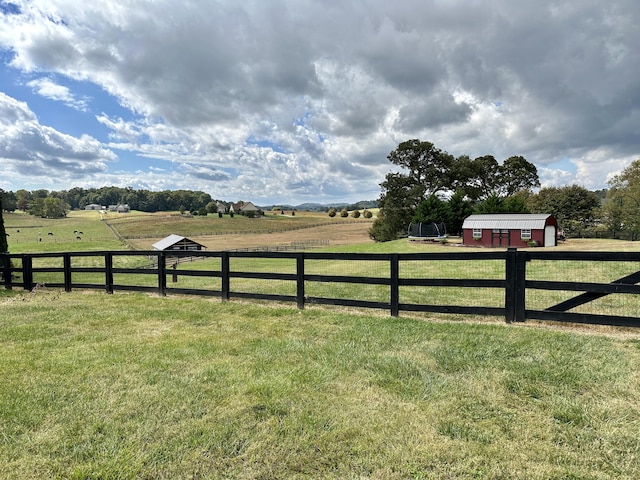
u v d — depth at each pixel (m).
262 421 2.79
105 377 3.59
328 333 4.97
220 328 5.35
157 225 83.31
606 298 6.82
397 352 4.16
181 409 2.96
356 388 3.30
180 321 5.78
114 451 2.44
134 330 5.28
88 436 2.61
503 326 4.98
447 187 47.88
